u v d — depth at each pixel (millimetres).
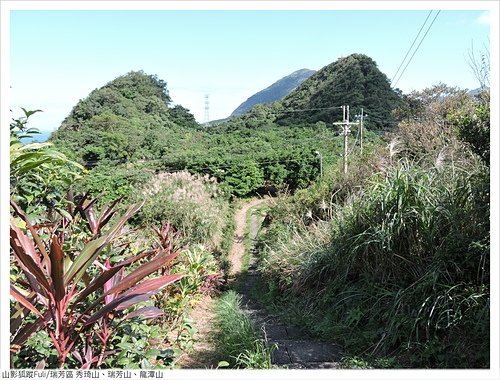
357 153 10758
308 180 26016
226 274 9445
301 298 5395
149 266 1979
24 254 1765
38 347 2107
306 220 8484
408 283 3994
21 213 1954
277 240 8281
